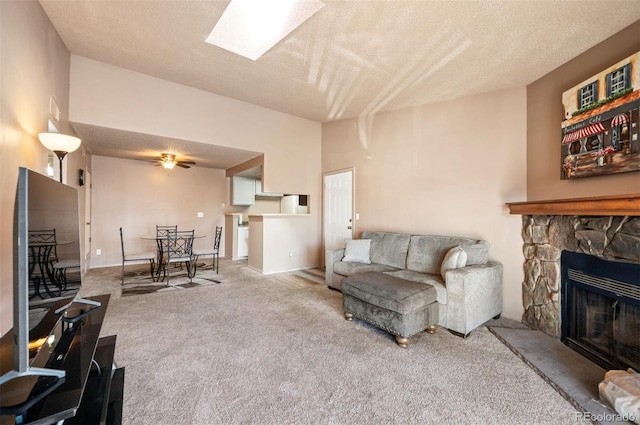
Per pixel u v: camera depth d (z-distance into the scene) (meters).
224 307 3.29
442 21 2.29
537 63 2.66
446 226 3.65
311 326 2.78
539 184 2.84
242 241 6.81
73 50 3.21
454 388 1.81
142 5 2.37
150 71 3.69
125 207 5.92
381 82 3.49
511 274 3.04
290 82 3.75
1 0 1.64
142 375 1.92
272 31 2.69
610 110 2.13
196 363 2.08
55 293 1.38
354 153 5.00
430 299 2.60
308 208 5.66
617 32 2.18
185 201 6.61
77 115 3.37
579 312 2.34
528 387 1.83
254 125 4.85
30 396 1.00
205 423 1.50
